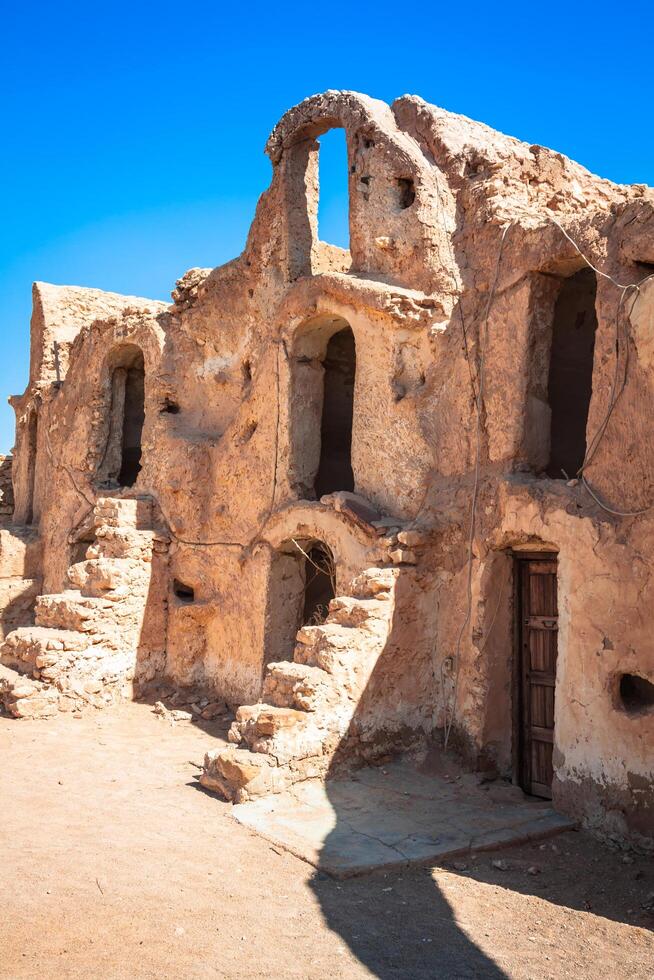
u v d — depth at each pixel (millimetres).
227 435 13227
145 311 15500
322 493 13898
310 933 5770
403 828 7781
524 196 10750
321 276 11500
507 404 9414
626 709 7762
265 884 6512
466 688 9453
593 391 8375
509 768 9305
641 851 7430
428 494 10297
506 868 7113
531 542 9094
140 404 17719
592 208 11641
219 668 12781
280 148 13141
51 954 5176
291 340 12117
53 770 9148
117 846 7027
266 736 8656
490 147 10969
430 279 10664
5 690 11586
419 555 9922
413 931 5906
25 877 6250
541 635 9234
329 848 7215
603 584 7965
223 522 13047
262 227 13445
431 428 10398
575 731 8133
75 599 12695
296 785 8562
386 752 9414
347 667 9148
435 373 10391
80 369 16969
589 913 6320
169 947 5395
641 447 7809
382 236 11273
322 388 12391
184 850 7051
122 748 10250
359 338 11219
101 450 16375
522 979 5316
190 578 13344
